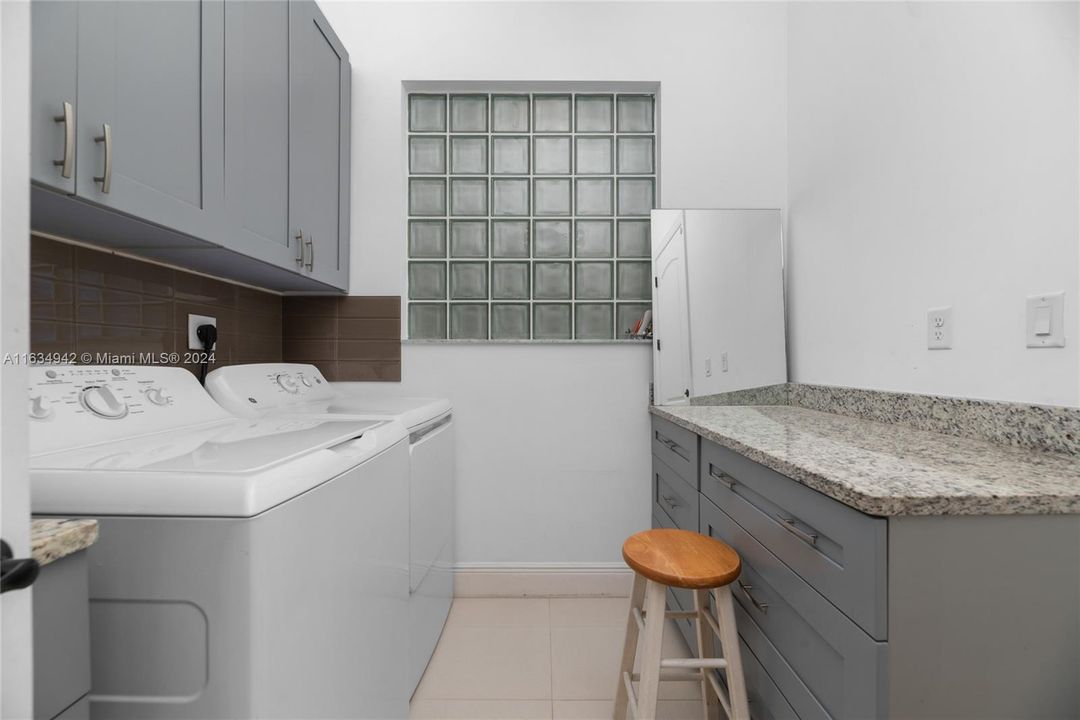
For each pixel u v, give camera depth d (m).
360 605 0.93
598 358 1.99
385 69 1.95
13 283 0.37
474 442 1.99
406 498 1.26
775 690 0.92
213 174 1.09
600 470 2.00
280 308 1.97
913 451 0.94
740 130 1.98
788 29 1.96
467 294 2.09
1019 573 0.64
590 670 1.51
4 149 0.36
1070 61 0.89
